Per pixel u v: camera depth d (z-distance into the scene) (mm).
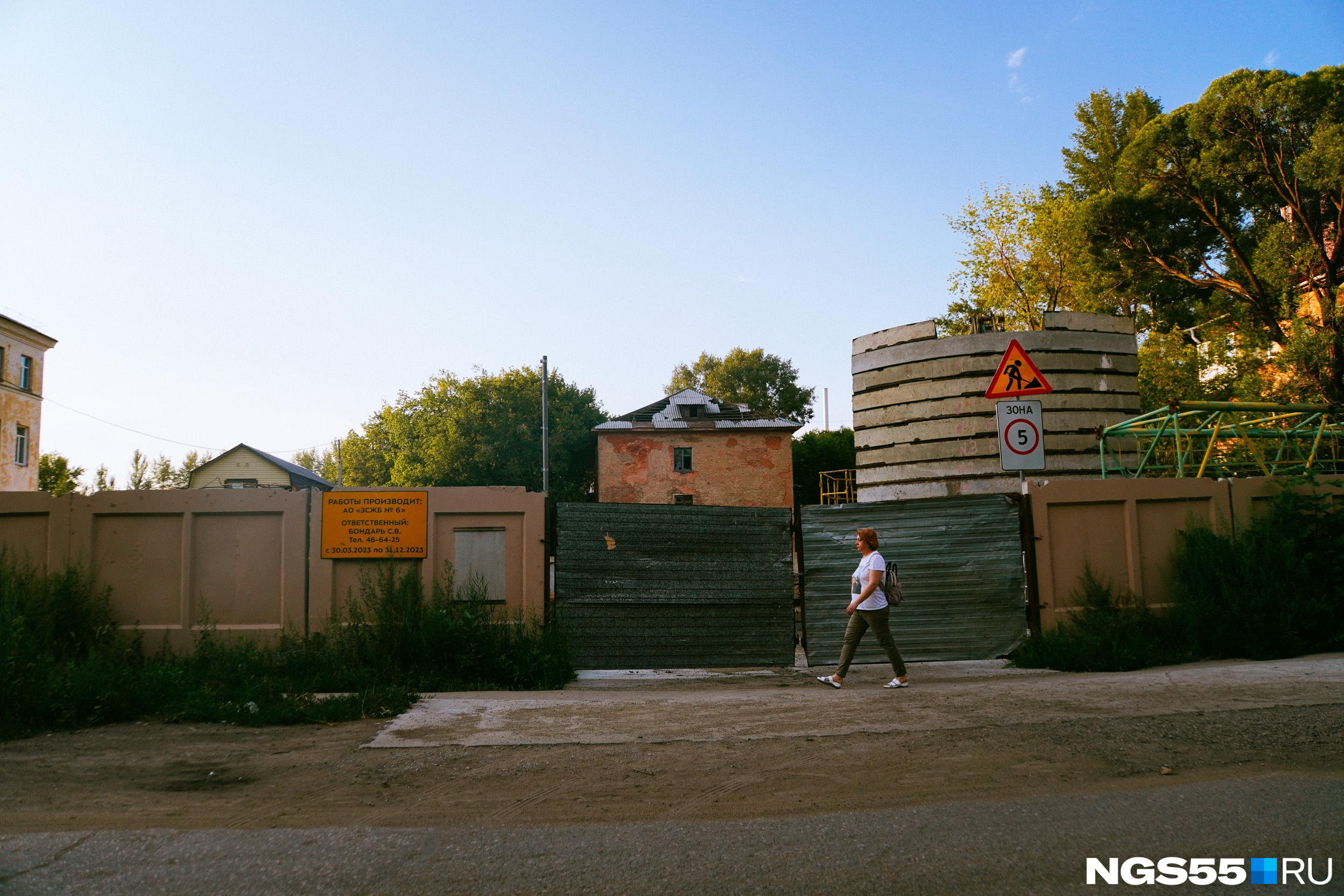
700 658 9812
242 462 48219
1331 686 7258
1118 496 10180
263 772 5332
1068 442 14633
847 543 10125
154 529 9609
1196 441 16984
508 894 3457
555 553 9812
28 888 3502
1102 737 5812
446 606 9336
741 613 9938
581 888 3516
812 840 4051
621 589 9789
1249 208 26172
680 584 9883
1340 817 4203
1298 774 4938
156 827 4293
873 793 4754
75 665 7648
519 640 9102
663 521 9938
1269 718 6223
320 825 4332
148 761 5590
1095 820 4250
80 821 4395
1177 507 10336
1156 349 26016
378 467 62719
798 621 11406
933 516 10133
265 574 9609
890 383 15883
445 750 5785
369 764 5473
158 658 9188
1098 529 10156
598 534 9820
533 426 46719
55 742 6133
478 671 8758
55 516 9516
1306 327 22672
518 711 7086
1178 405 12219
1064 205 30734
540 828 4258
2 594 8406
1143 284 27750
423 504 9695
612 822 4352
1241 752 5391
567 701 7527
